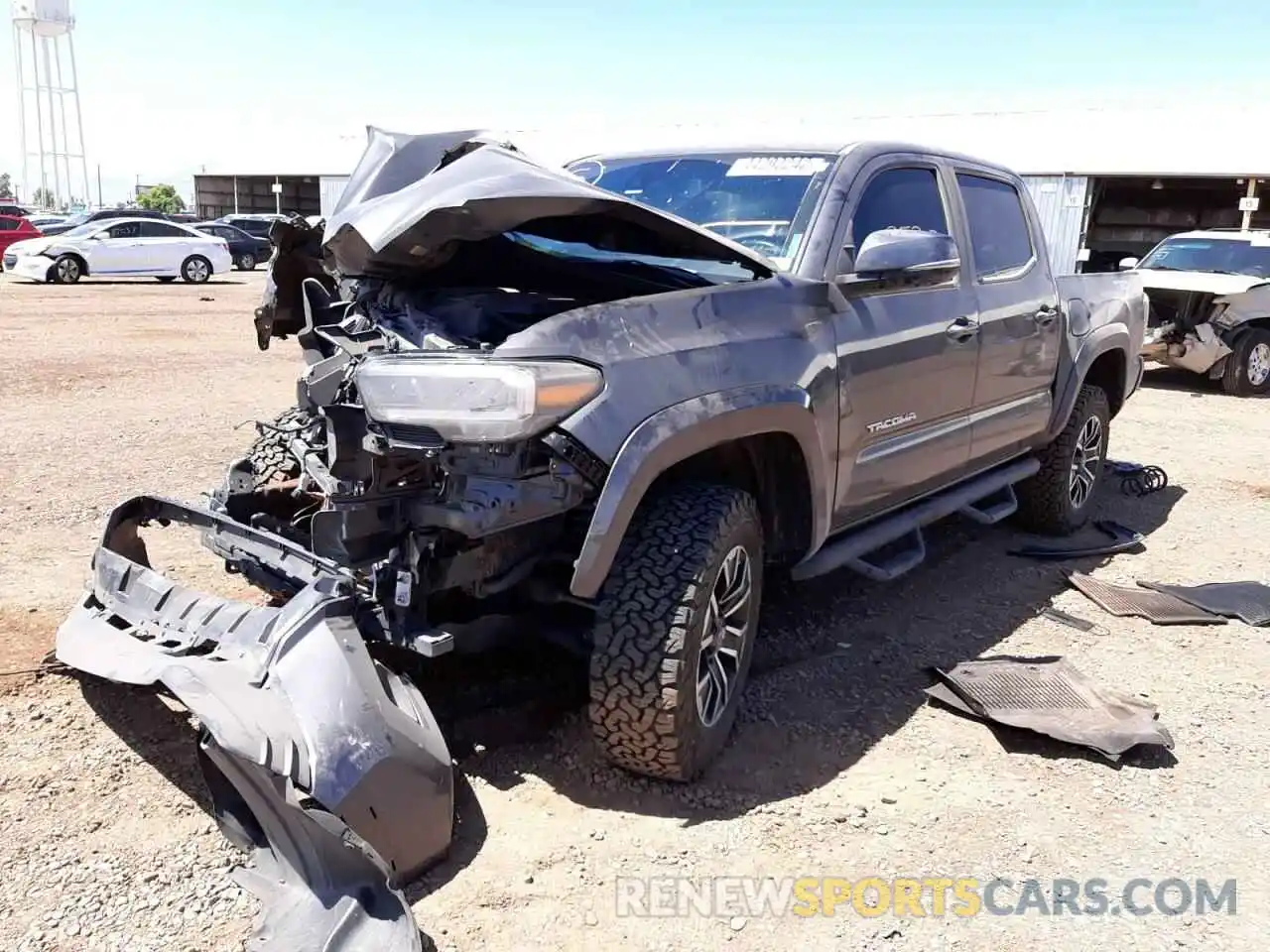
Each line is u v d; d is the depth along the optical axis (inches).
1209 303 483.8
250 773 101.6
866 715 152.0
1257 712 157.8
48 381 400.2
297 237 156.0
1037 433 222.5
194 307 743.7
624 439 115.9
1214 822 127.9
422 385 110.8
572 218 143.6
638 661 119.6
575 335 116.1
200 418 335.6
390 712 107.0
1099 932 107.2
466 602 138.9
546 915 105.7
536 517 114.5
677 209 168.1
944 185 187.5
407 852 106.3
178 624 122.6
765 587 203.6
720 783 131.1
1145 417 422.9
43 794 121.6
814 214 156.2
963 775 136.3
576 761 133.8
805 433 140.1
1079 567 225.9
